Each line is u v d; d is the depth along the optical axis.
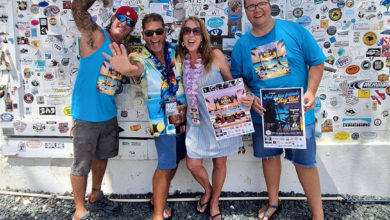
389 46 2.77
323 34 2.77
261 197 2.94
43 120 2.95
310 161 2.43
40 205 2.90
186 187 3.05
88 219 2.69
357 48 2.79
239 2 2.75
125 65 2.16
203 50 2.36
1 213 2.77
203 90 2.36
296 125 2.31
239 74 2.54
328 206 2.84
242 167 3.00
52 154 2.98
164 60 2.47
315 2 2.73
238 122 2.39
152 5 2.76
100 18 2.79
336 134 2.92
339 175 2.97
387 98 2.85
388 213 2.73
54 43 2.86
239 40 2.50
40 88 2.93
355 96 2.86
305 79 2.44
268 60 2.38
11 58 2.88
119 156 2.95
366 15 2.74
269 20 2.32
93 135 2.51
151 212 2.80
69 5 2.80
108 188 3.06
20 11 2.82
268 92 2.35
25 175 3.07
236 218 2.69
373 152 2.91
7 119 2.96
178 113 2.48
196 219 2.70
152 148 2.92
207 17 2.78
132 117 2.89
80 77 2.45
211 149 2.46
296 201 2.90
